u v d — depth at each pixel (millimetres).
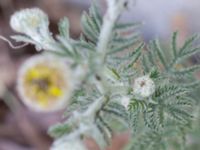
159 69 199
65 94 139
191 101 206
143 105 178
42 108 139
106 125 170
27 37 180
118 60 181
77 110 181
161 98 183
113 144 342
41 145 366
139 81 179
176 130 217
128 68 185
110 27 168
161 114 182
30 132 368
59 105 139
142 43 186
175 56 205
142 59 198
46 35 180
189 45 205
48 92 138
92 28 186
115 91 176
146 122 182
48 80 138
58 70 138
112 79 177
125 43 180
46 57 141
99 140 165
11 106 370
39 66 138
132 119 181
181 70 205
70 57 152
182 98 187
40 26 180
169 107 183
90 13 187
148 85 179
